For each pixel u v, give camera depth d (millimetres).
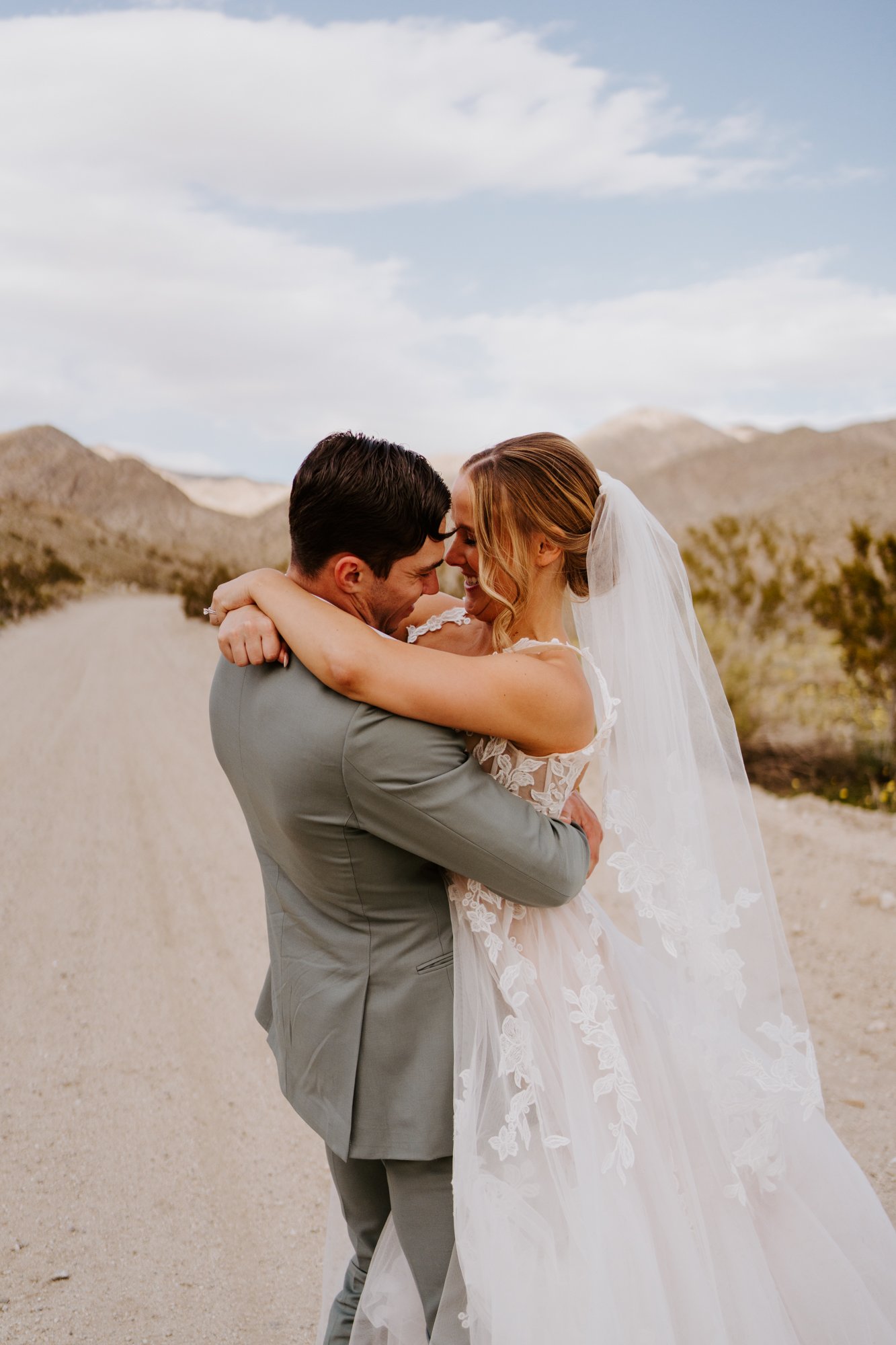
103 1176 2891
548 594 1861
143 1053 3619
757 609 11430
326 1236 2553
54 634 20359
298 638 1517
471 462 1804
